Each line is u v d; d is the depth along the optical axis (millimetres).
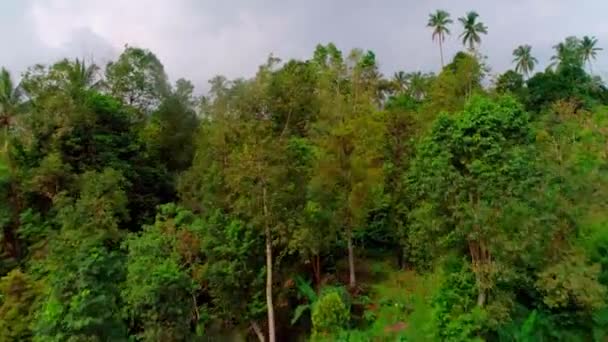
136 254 25906
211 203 28578
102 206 30375
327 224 27469
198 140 33750
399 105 42250
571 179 26047
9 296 26547
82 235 27938
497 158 20891
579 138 38312
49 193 33219
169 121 42938
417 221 24531
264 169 25812
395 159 31641
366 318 26516
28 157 35312
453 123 22297
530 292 23062
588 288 20969
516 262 21438
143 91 46719
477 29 64375
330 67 36156
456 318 21500
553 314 22844
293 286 27812
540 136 31328
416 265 30812
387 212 32625
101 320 21859
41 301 25484
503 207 20391
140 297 23703
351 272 29125
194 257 27422
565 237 22953
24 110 36031
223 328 27656
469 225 20859
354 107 30328
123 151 38312
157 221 28562
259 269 27156
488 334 22203
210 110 29062
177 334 24344
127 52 46812
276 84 30312
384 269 31750
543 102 57344
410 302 26922
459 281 22234
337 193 27875
